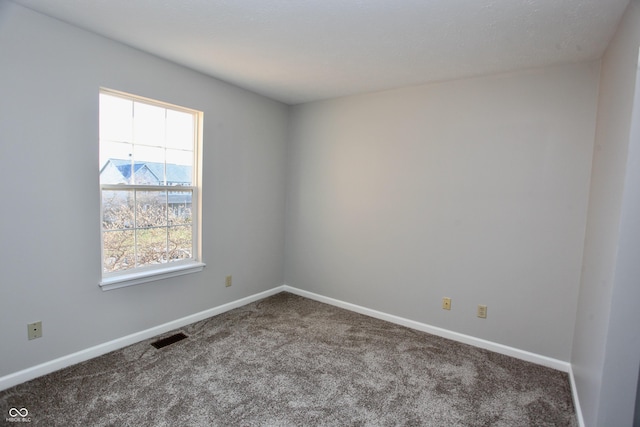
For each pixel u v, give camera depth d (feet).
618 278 4.75
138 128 8.61
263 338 9.29
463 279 9.34
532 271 8.35
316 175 12.32
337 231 11.87
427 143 9.77
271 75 9.55
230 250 11.14
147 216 8.97
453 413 6.33
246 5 5.86
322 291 12.44
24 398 6.32
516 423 6.09
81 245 7.52
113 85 7.72
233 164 10.93
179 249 9.80
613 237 4.98
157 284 9.15
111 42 7.62
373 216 10.96
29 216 6.71
